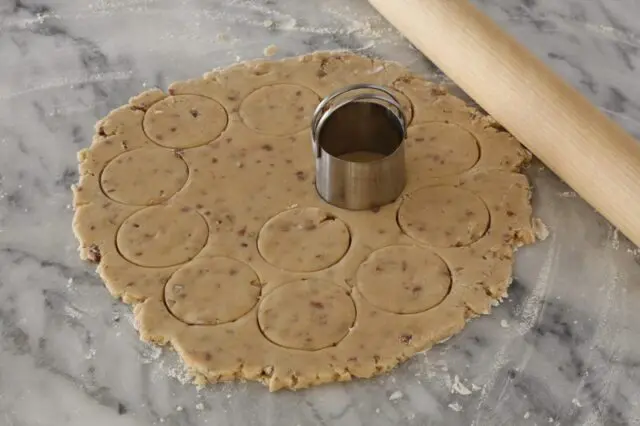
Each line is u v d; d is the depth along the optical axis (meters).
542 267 0.84
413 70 0.99
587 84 0.98
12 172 0.91
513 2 1.06
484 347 0.80
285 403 0.78
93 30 1.03
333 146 0.90
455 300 0.81
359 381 0.78
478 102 0.92
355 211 0.86
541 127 0.88
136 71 0.99
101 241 0.85
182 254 0.84
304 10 1.04
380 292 0.81
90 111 0.96
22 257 0.86
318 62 0.97
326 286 0.82
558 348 0.80
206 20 1.04
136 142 0.91
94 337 0.81
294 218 0.86
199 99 0.94
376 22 1.03
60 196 0.89
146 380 0.79
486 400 0.77
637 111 0.96
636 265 0.84
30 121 0.95
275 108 0.93
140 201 0.87
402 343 0.79
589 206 0.88
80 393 0.78
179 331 0.80
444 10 0.95
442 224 0.85
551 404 0.77
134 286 0.82
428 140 0.91
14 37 1.03
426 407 0.77
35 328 0.82
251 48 1.01
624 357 0.79
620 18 1.04
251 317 0.80
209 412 0.77
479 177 0.88
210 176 0.89
